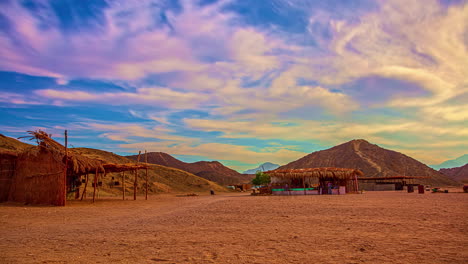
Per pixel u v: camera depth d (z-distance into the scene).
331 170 43.00
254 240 8.36
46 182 25.00
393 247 7.09
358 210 15.59
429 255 6.28
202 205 22.62
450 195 30.14
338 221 11.73
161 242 8.32
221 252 7.00
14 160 28.67
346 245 7.45
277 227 10.64
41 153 25.88
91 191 43.22
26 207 22.03
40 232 10.70
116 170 33.66
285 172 42.84
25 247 7.92
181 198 37.53
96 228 11.56
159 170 76.69
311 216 13.60
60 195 23.64
